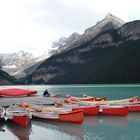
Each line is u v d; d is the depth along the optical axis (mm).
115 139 28453
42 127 34250
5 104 45469
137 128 33875
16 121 34500
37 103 46656
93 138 28953
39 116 38281
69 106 42469
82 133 31141
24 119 33625
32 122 37469
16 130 32750
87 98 54219
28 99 49781
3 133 31219
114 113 42438
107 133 31172
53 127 34344
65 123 36406
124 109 42031
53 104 47156
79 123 35500
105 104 44594
